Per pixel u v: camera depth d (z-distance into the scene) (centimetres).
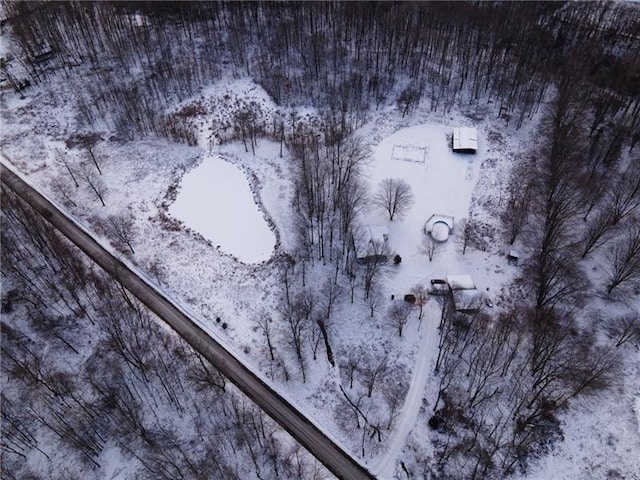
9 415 7250
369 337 7994
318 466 6775
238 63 13175
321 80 12475
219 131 11594
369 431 7031
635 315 7894
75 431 7094
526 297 8325
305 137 11081
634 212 9050
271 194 10244
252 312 8438
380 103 11788
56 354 8006
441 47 13112
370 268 8606
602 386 7125
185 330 8275
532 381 7350
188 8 14838
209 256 9300
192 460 6875
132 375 7662
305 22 14338
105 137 11556
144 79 12850
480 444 6888
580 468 6656
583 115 11044
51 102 12344
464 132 10475
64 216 10038
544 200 9362
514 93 11400
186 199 10325
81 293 8744
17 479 6775
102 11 14700
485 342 7712
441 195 9769
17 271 8681
